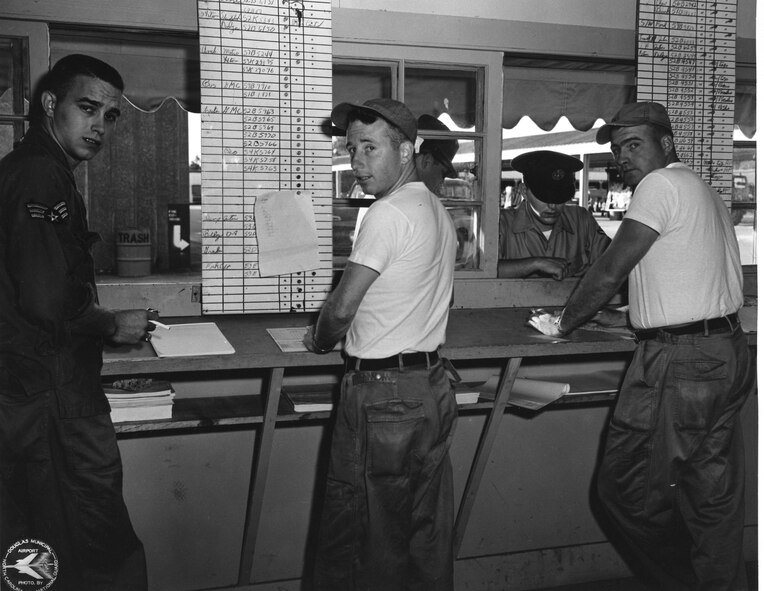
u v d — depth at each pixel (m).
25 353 1.89
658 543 2.46
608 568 3.02
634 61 3.13
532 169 3.40
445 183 2.99
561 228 3.54
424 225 1.99
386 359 2.02
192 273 3.58
